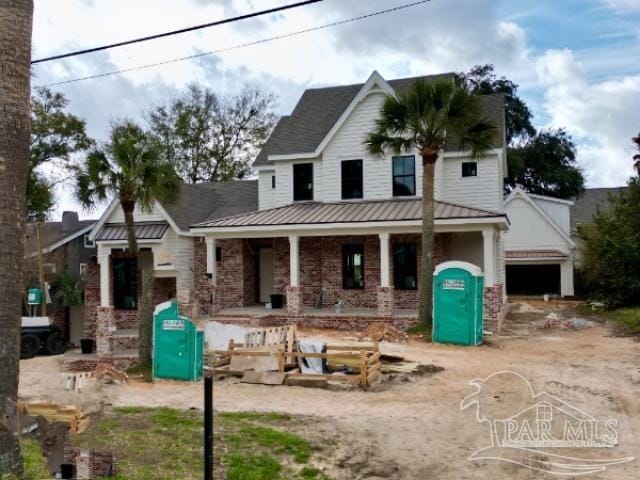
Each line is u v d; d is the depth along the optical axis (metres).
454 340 19.42
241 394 13.72
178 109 59.62
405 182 27.59
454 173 28.28
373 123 27.83
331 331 24.02
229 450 9.45
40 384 15.35
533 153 53.16
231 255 29.27
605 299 30.89
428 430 10.79
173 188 21.59
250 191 35.84
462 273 19.42
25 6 7.31
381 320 24.03
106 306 25.80
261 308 28.08
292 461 9.16
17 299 7.14
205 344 19.14
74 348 29.64
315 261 28.48
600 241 31.25
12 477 6.76
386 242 24.25
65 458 8.55
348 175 28.47
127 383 15.60
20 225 7.22
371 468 9.04
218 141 60.22
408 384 14.30
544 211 42.34
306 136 29.94
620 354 17.59
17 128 7.19
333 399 13.11
